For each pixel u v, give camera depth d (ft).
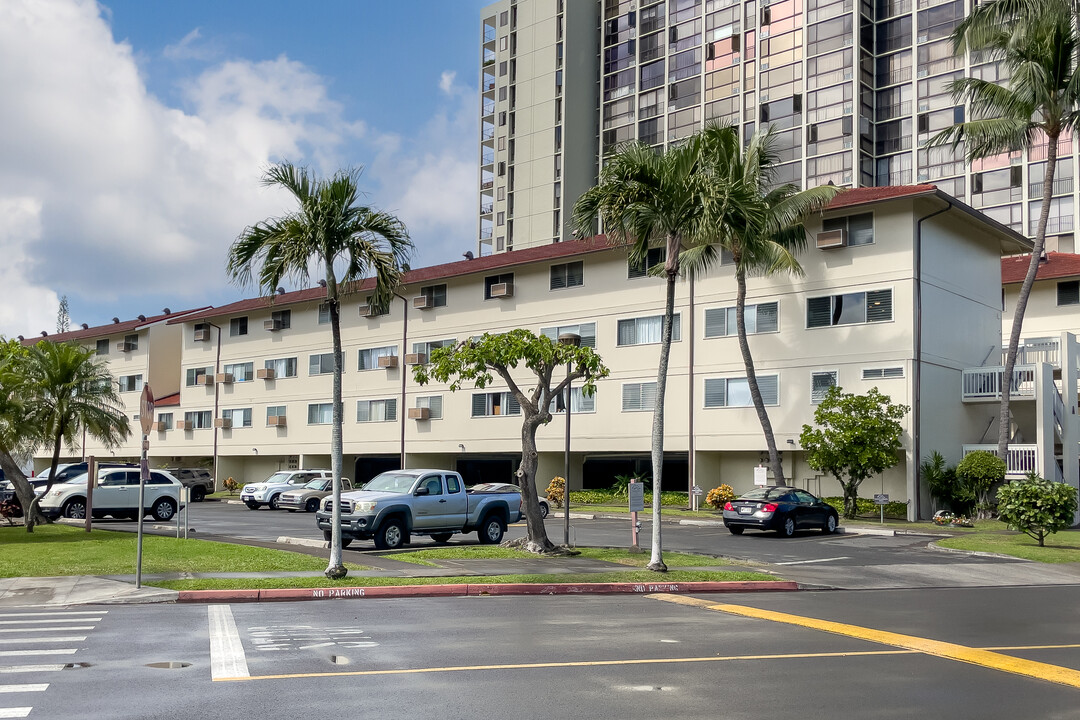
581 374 73.92
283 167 55.36
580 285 149.07
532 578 56.49
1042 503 83.71
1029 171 218.59
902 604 49.85
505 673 29.45
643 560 67.62
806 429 113.91
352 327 181.06
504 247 316.19
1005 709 25.66
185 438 213.25
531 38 315.58
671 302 63.00
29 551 66.59
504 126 323.16
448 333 165.68
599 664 31.19
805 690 27.68
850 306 120.57
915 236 116.26
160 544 71.46
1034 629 40.86
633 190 60.85
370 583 53.31
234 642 34.94
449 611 44.98
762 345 128.06
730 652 33.91
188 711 24.17
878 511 115.85
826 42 238.68
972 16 111.24
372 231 57.41
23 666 30.04
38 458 248.73
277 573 57.21
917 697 26.99
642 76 281.33
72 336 252.42
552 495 146.30
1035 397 116.26
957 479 112.16
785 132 242.37
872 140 236.02
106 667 29.91
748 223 61.57
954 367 122.52
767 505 93.91
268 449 193.98
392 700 25.61
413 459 172.14
